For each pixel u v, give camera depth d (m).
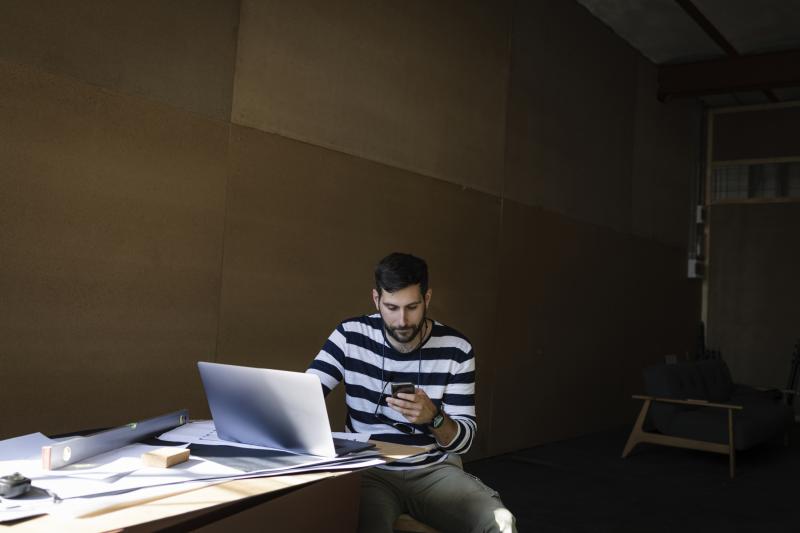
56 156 3.01
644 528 3.95
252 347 3.87
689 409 5.95
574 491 4.70
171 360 3.46
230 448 1.71
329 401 4.32
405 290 2.05
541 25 6.32
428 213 5.09
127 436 1.68
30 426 2.93
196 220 3.58
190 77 3.55
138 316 3.32
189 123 3.55
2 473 1.38
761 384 9.13
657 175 8.32
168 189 3.45
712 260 9.49
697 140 9.27
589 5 6.90
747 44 7.51
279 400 1.65
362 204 4.55
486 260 5.66
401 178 4.87
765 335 9.16
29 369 2.93
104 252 3.18
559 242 6.59
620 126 7.57
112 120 3.21
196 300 3.58
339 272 4.39
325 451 1.63
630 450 5.82
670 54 7.98
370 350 2.24
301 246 4.14
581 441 6.58
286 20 4.06
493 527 1.96
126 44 3.27
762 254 9.25
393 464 2.16
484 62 5.65
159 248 3.41
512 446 5.96
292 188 4.09
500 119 5.83
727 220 9.46
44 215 2.97
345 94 4.44
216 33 3.68
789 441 6.72
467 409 2.16
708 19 6.96
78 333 3.09
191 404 3.56
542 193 6.35
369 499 2.09
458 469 2.19
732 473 5.23
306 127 4.19
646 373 5.89
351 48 4.48
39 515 1.18
